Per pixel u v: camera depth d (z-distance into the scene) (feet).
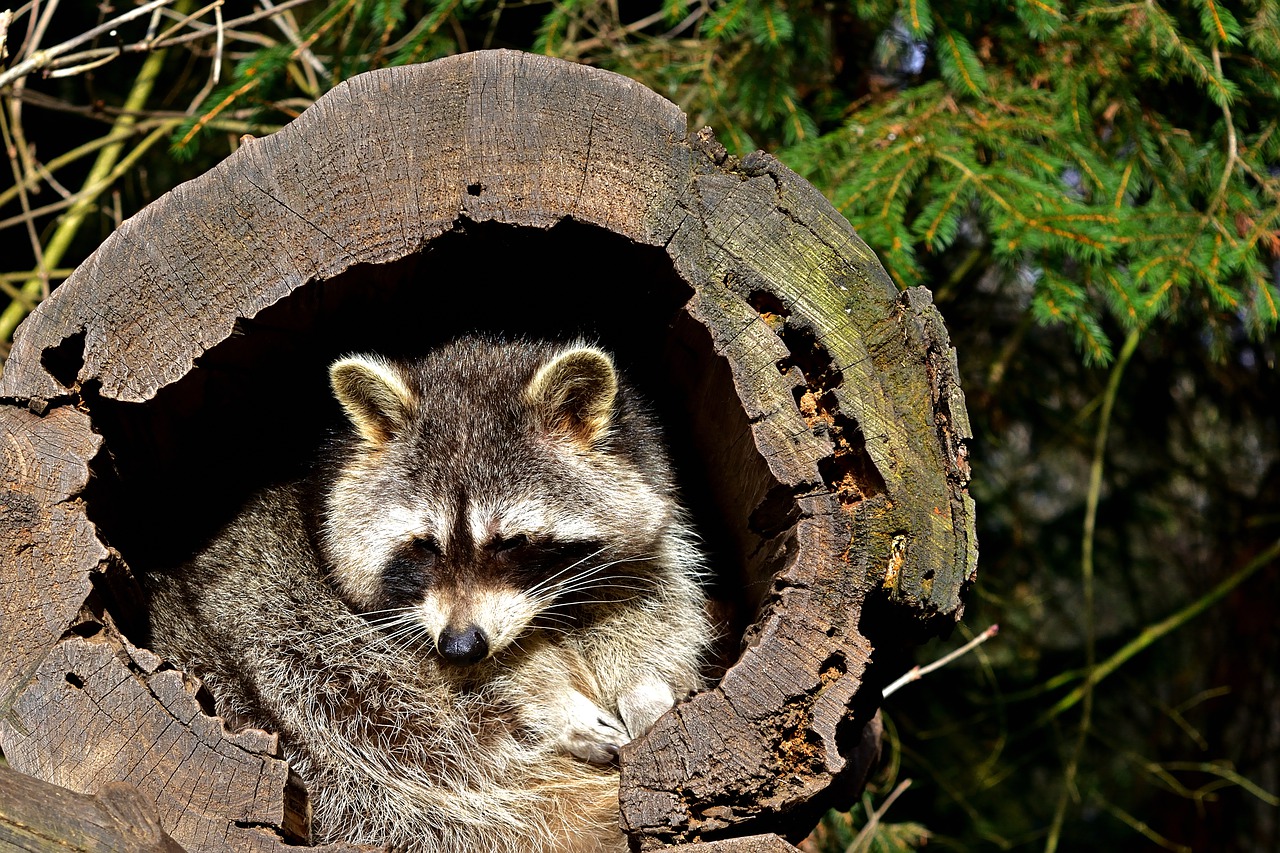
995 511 41.98
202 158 37.42
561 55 29.37
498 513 22.02
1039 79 28.81
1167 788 45.11
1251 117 29.17
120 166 34.65
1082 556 41.73
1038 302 26.00
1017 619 42.93
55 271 37.01
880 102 30.22
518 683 22.33
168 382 18.08
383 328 23.61
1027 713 42.65
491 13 31.81
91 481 17.53
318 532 22.84
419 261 19.56
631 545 23.13
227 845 16.61
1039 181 26.50
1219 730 46.24
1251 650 44.55
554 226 18.45
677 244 18.24
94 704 16.75
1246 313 27.94
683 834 17.01
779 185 18.45
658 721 17.37
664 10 27.63
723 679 17.22
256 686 21.11
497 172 18.29
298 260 18.21
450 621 21.40
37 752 16.74
